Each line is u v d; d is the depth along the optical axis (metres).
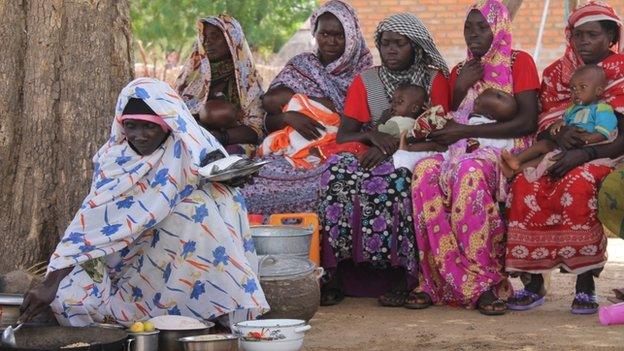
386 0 23.28
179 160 6.12
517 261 7.51
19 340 5.54
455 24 22.97
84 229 6.04
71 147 7.44
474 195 7.52
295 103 8.51
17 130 7.51
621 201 7.21
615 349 6.26
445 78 8.29
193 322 5.91
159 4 27.61
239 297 6.17
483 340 6.57
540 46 21.94
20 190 7.45
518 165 7.59
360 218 7.89
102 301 6.05
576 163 7.37
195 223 6.16
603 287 8.88
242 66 8.94
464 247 7.58
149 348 5.66
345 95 8.74
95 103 7.46
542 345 6.39
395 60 8.13
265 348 5.78
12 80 7.50
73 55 7.45
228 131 8.73
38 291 5.79
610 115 7.43
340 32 8.70
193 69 9.10
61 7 7.49
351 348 6.36
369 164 7.94
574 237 7.37
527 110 7.89
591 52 7.68
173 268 6.21
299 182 8.20
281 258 6.76
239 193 6.52
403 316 7.49
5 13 7.50
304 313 6.64
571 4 12.34
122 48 7.67
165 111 6.05
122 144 6.23
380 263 7.94
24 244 7.39
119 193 6.07
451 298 7.83
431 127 7.88
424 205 7.69
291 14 30.27
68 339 5.54
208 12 27.08
